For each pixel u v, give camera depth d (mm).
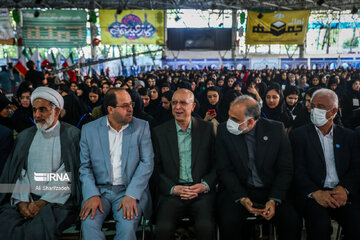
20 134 2705
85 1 18984
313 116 2572
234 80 7883
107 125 2660
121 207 2475
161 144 2768
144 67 22891
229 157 2723
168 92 4500
